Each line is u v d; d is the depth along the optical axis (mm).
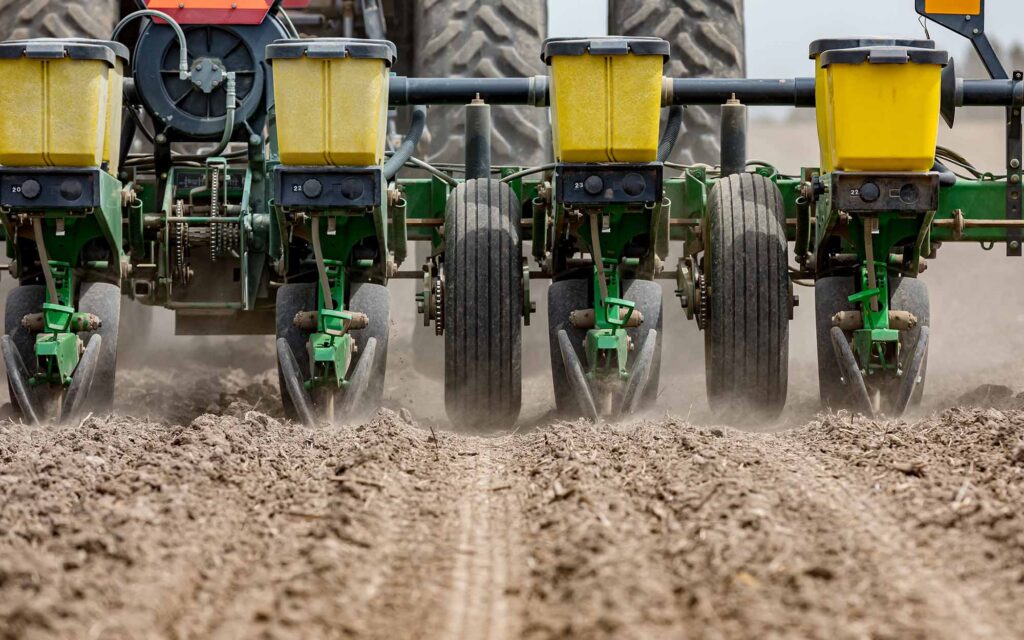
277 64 16234
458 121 23547
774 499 11578
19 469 12828
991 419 14750
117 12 23188
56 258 17188
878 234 17047
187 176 18906
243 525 11219
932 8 19062
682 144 23188
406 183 19016
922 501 11570
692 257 18656
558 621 8680
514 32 23281
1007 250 18438
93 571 9688
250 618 8844
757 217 17547
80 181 16500
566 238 17406
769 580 9445
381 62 16375
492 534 11039
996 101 18281
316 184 16203
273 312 19672
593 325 17125
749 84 18953
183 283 18484
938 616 8812
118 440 14391
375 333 17266
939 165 17562
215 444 14031
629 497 11961
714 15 23156
